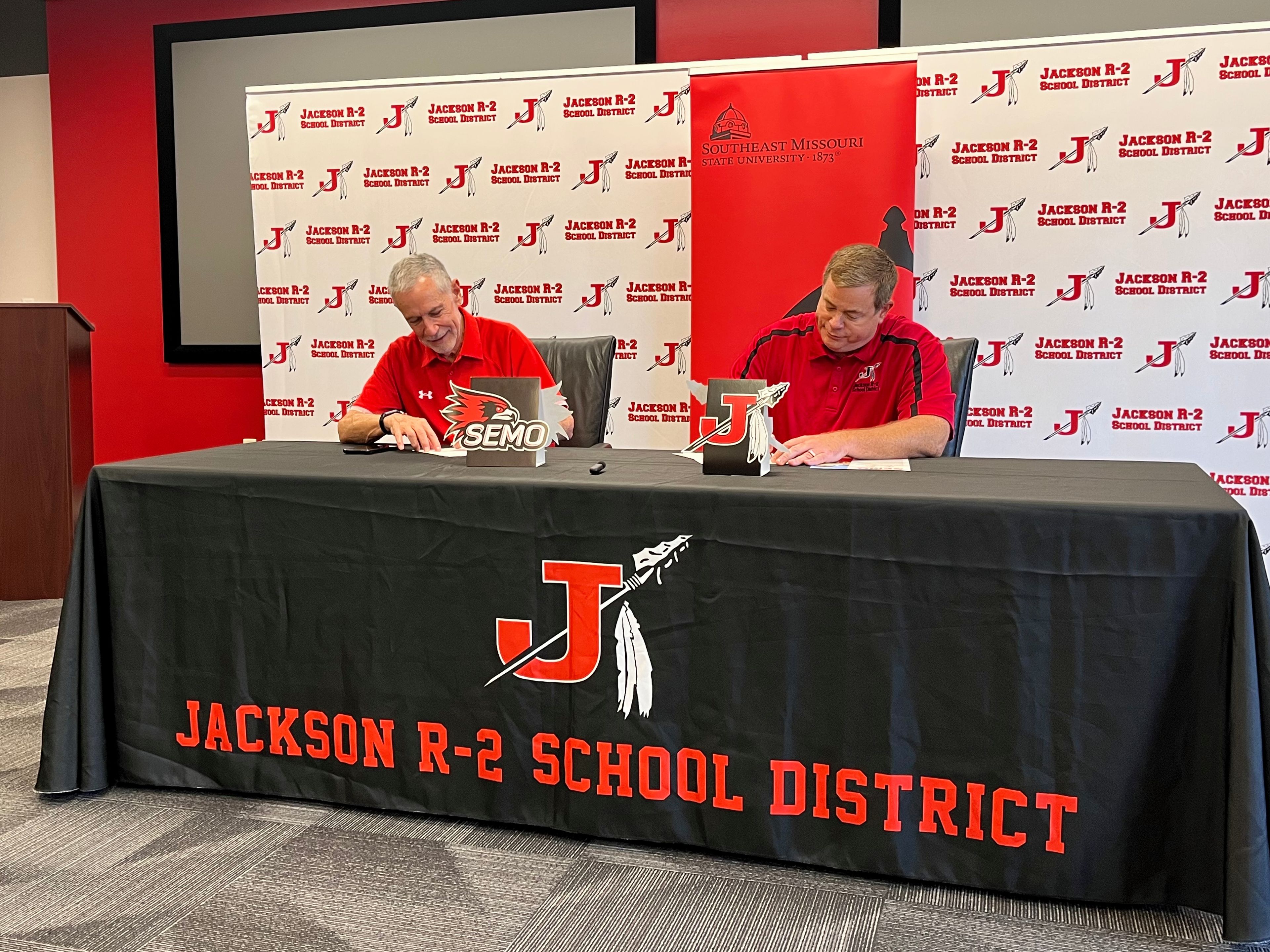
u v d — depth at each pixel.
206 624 1.94
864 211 3.36
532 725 1.77
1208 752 1.47
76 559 1.95
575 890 1.63
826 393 2.45
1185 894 1.50
